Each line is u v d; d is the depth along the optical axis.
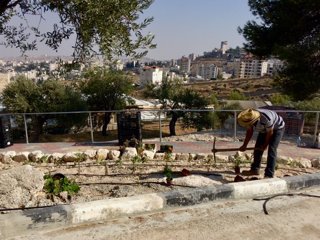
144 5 4.23
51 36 4.52
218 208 4.06
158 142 9.91
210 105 34.22
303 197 4.49
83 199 4.58
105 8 3.87
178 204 4.00
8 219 3.25
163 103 33.84
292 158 7.09
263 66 137.38
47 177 5.18
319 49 13.21
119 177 5.77
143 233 3.39
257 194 4.45
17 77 30.42
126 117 9.35
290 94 15.09
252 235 3.44
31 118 29.88
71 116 30.86
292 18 13.87
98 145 9.53
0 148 9.34
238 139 10.62
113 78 34.44
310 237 3.46
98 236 3.31
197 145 9.30
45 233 3.34
